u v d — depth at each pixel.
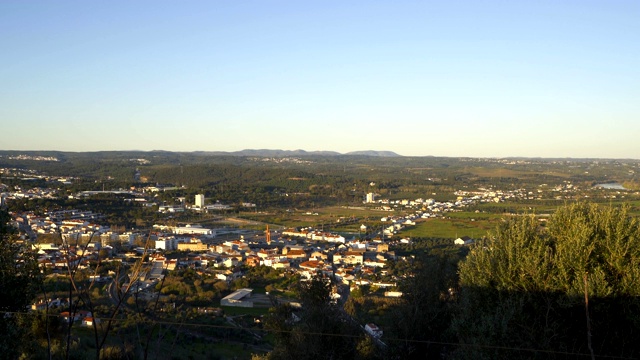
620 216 17.77
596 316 16.50
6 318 18.45
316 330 21.72
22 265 19.89
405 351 23.02
